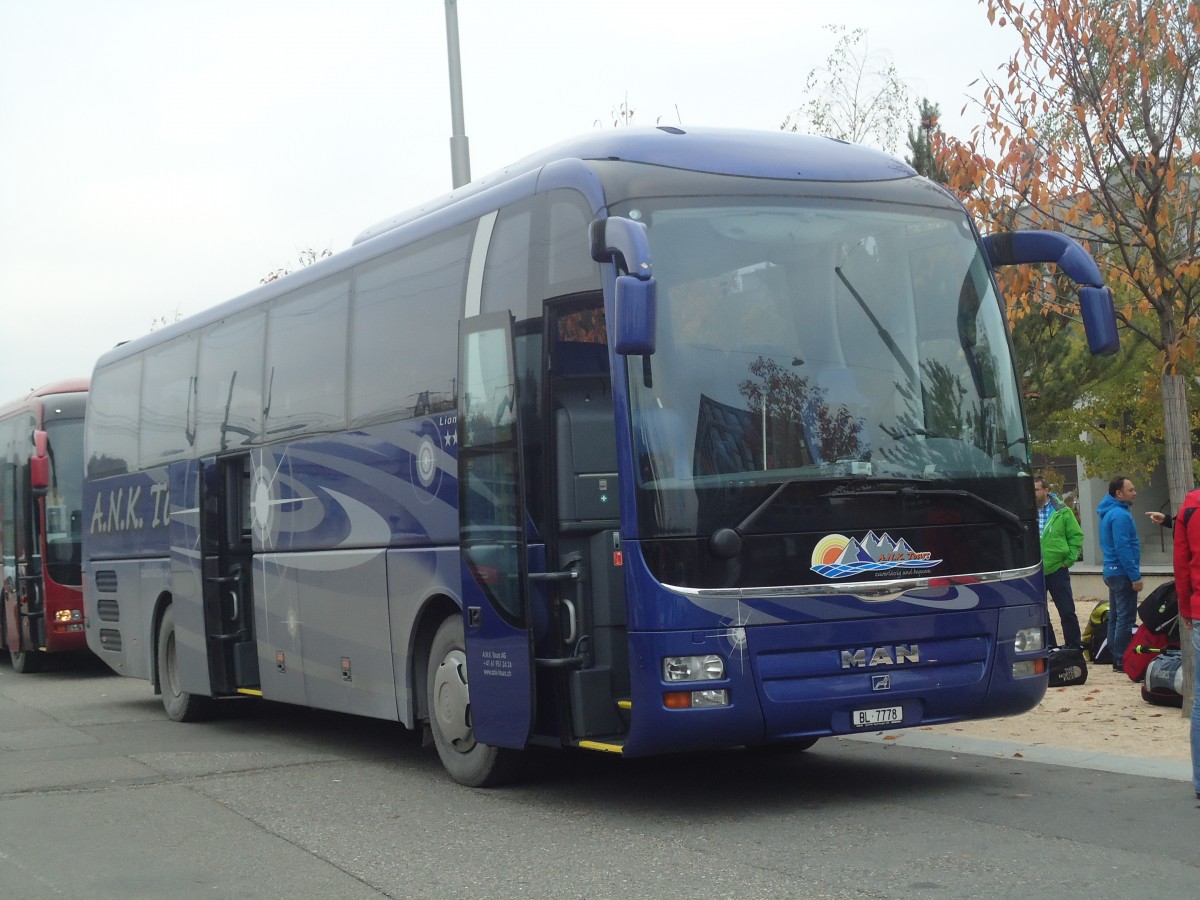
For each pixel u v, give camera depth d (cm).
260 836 840
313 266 1246
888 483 847
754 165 895
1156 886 639
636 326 759
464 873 725
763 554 815
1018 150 1184
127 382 1684
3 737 1362
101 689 1919
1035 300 1263
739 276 852
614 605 865
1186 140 1185
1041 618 896
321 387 1198
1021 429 909
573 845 784
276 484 1271
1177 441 1150
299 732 1388
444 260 1027
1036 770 965
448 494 997
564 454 883
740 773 1023
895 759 1055
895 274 895
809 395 845
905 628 842
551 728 887
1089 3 1143
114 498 1692
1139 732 1088
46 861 786
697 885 676
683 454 812
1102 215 1172
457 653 1000
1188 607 837
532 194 927
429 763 1139
